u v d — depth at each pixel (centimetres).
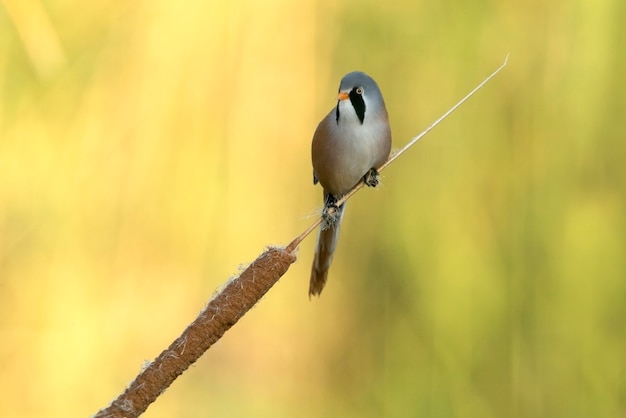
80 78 1055
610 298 1045
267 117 1173
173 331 1138
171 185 1133
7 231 1034
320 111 1190
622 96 1072
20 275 1051
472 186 1116
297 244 519
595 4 1076
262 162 1184
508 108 1112
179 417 1214
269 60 1165
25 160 1021
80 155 1060
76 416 1082
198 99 1130
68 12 1053
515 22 1117
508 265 1075
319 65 1180
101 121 1076
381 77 1177
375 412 1145
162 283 1149
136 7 1091
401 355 1112
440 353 1078
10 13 867
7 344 1059
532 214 1078
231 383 1250
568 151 1078
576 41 1085
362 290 1195
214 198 1158
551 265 1062
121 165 1098
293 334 1265
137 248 1127
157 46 1100
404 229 1141
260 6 1159
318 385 1230
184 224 1145
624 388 1023
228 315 491
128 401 470
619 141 1068
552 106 1091
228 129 1154
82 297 1083
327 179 789
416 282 1117
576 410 1025
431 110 1145
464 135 1127
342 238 1209
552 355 1045
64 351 1077
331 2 1181
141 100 1095
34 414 1057
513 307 1062
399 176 1159
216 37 1131
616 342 1034
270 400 1224
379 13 1176
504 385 1049
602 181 1068
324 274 784
